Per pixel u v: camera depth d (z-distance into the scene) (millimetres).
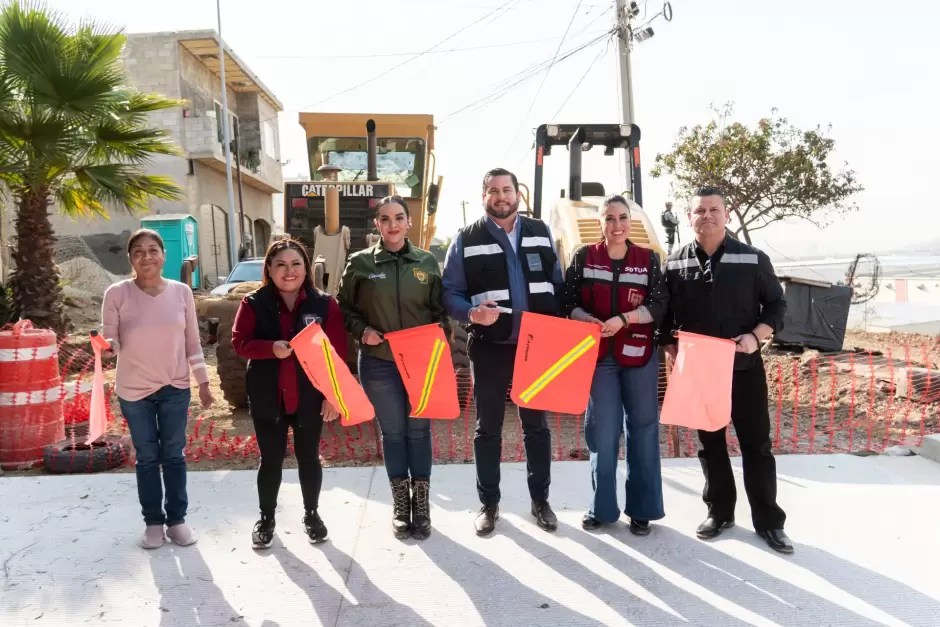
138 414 3486
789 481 4402
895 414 6355
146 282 3514
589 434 3730
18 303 10102
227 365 6449
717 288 3410
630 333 3539
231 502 4195
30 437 5332
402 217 3596
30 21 8969
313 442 3529
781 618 2844
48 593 3100
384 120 8984
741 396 3430
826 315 9820
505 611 2930
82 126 9461
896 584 3094
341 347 3553
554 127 6965
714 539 3586
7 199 10625
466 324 3645
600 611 2916
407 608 2959
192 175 20438
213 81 23469
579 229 5914
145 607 2984
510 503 4145
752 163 17875
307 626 2834
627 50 13578
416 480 3697
